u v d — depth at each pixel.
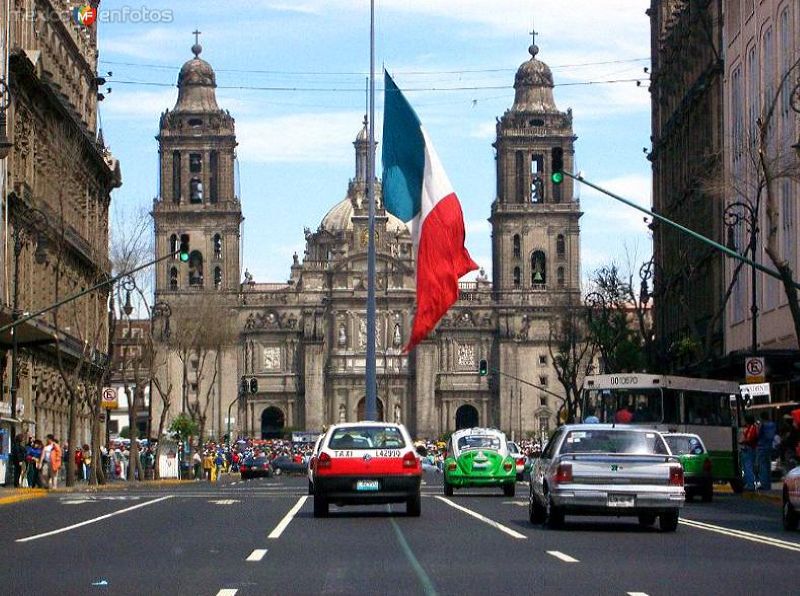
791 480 42.50
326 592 26.31
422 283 78.00
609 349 139.75
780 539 39.31
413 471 48.66
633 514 41.88
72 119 110.25
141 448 154.25
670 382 77.62
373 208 89.00
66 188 104.69
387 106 78.81
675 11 136.00
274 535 40.44
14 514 52.84
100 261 123.88
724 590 26.64
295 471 175.50
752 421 75.06
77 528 44.19
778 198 93.81
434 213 78.25
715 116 113.69
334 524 45.53
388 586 27.30
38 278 103.56
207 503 61.53
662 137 138.50
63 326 114.38
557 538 39.28
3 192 89.19
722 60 112.44
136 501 64.25
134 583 27.94
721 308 94.19
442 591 26.48
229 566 31.19
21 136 96.12
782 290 94.19
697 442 65.75
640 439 42.91
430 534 40.88
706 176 109.31
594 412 80.06
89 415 132.50
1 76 86.25
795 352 85.75
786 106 89.88
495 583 27.78
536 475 45.31
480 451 70.62
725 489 85.31
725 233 110.56
